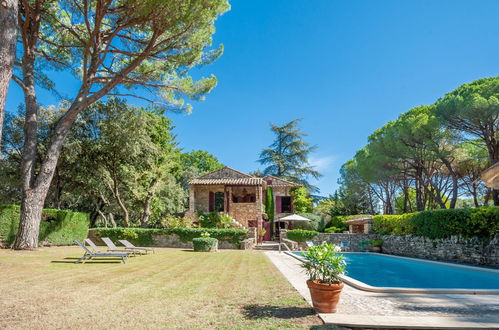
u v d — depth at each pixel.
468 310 5.15
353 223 26.52
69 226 18.31
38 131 20.83
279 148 37.31
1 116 7.32
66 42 16.62
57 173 22.53
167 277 8.12
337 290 4.70
